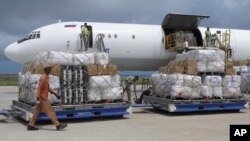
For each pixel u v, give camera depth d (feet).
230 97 57.62
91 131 39.27
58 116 45.19
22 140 34.30
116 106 48.57
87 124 44.50
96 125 43.65
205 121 47.19
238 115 53.93
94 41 81.30
